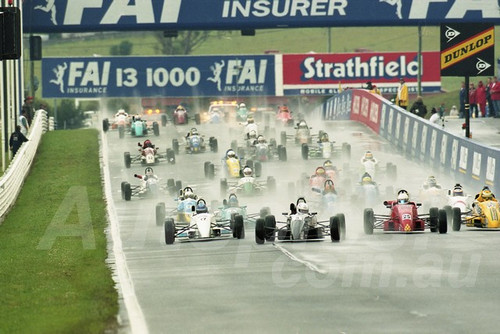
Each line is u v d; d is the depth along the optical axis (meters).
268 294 73.44
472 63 169.25
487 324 60.62
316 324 61.72
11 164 165.62
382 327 60.34
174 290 77.19
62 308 71.94
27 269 95.25
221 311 67.31
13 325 66.19
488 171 152.50
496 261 87.94
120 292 77.19
